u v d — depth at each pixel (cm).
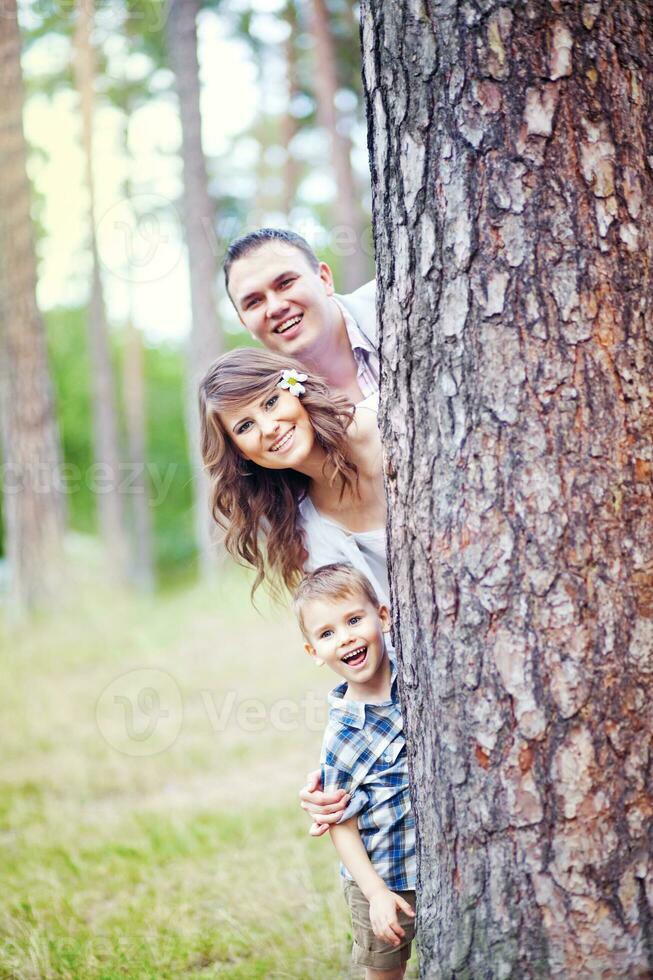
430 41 189
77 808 453
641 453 179
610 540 178
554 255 180
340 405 250
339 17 1395
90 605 1013
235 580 1084
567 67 181
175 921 310
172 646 793
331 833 234
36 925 313
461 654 187
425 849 200
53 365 2320
